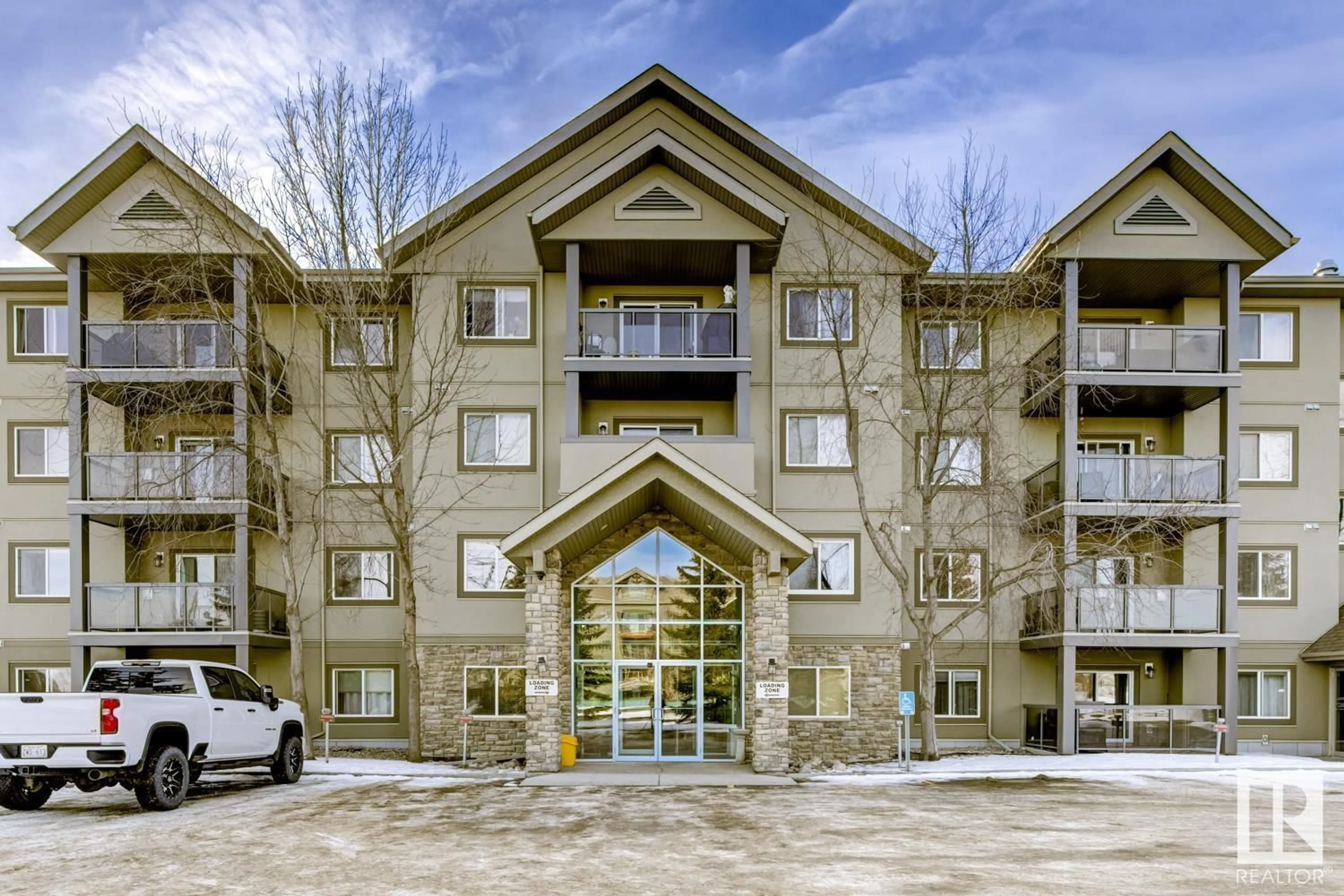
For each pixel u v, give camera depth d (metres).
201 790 14.09
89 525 19.88
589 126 20.05
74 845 9.78
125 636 19.02
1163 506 19.34
